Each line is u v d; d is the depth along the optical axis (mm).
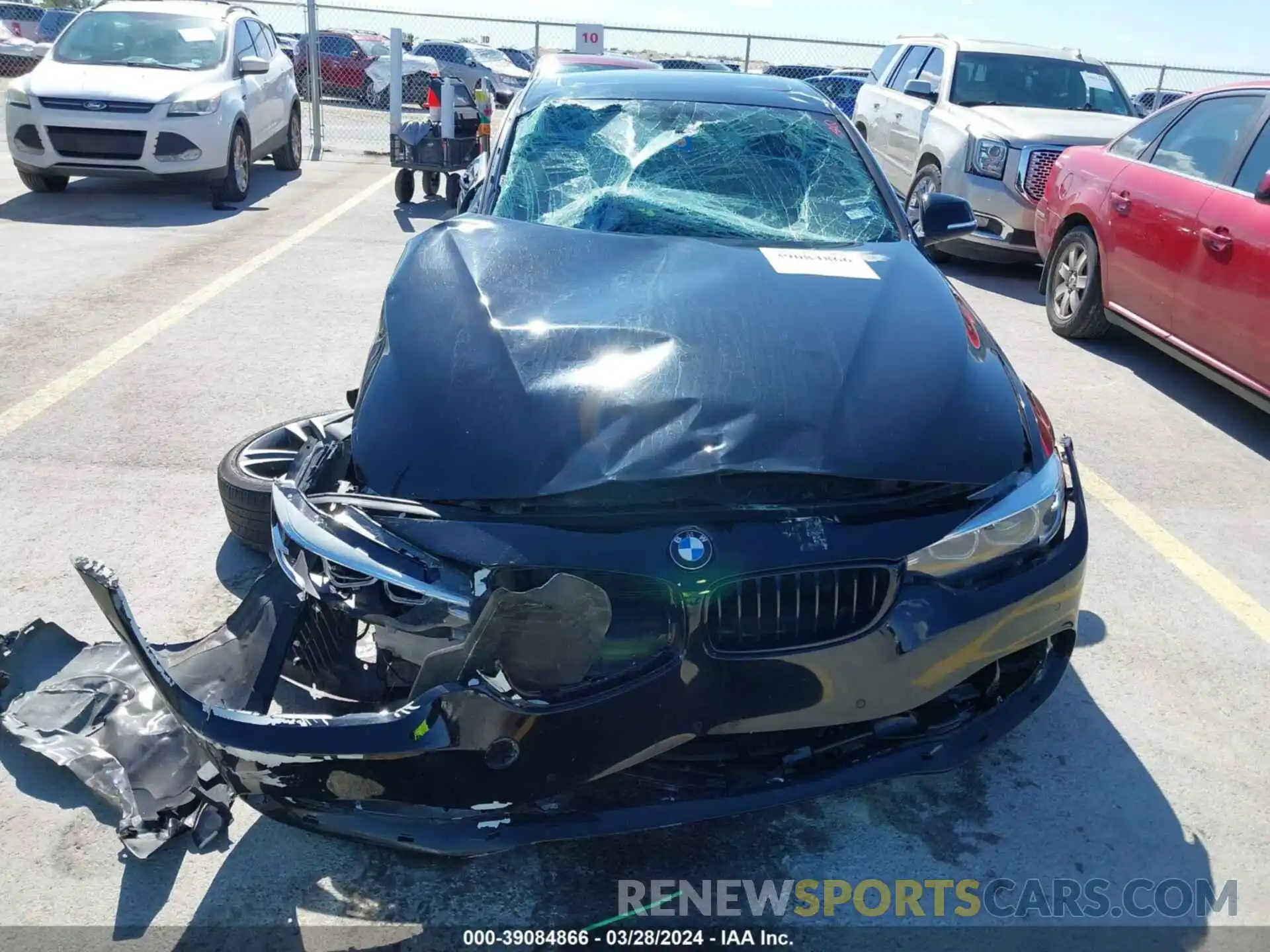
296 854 2461
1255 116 5199
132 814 2285
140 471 4250
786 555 2174
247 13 11195
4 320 6039
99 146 9109
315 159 13406
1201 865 2525
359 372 5430
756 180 3670
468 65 24125
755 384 2441
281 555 2316
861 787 2422
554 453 2262
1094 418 5332
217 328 6043
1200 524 4250
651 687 2139
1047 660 2584
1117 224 5992
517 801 2141
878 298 2885
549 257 3027
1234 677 3256
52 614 3279
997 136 7953
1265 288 4770
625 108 3951
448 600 2129
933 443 2381
